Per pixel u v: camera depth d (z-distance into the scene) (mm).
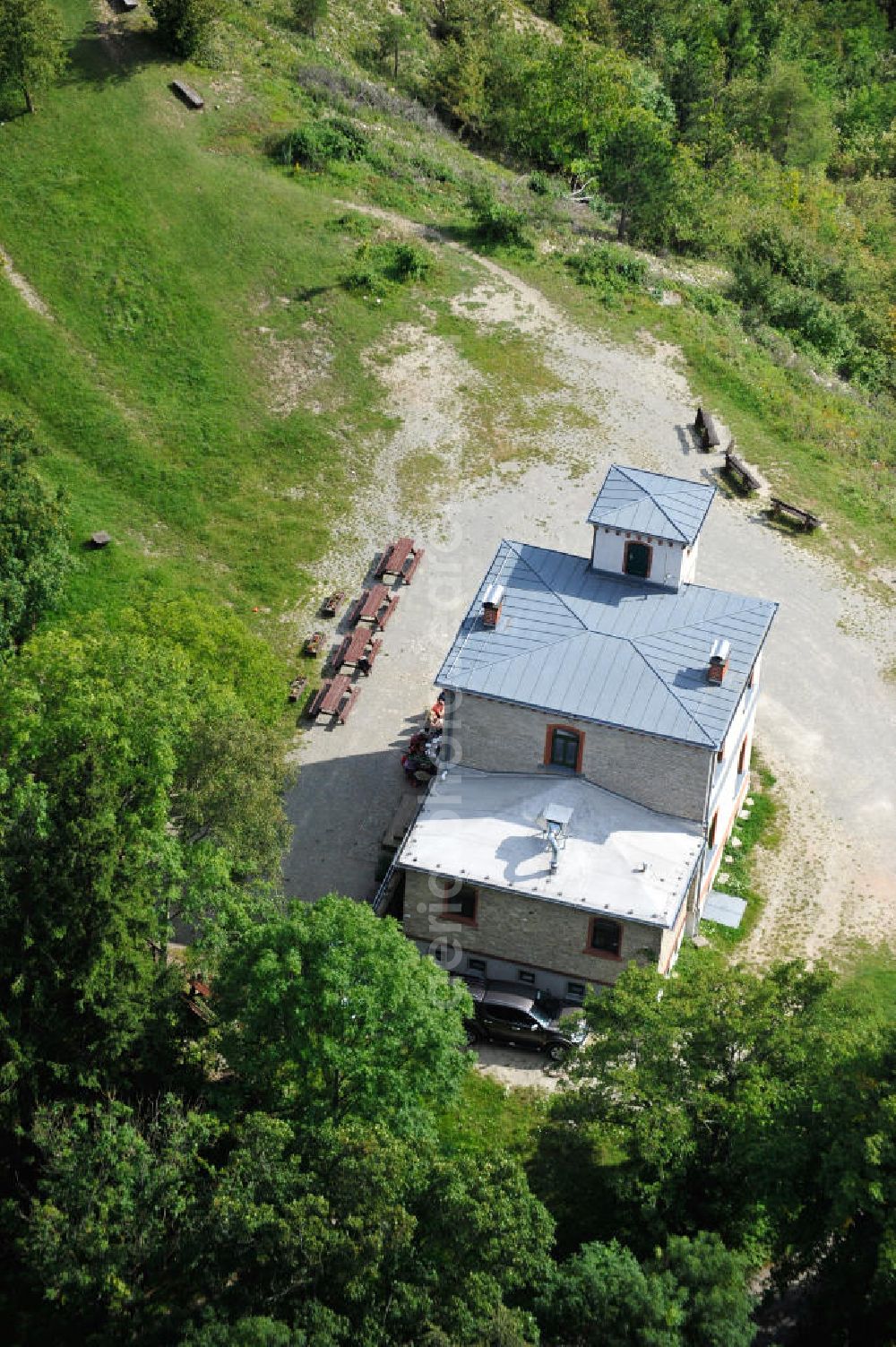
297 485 73688
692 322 86000
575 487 74188
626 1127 41938
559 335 83312
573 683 50906
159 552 69500
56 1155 38969
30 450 61719
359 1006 40438
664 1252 37844
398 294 83875
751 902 56062
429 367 80250
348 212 88000
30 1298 41719
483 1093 48531
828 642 67375
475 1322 34750
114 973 42875
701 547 71688
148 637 52562
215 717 49062
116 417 74875
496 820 51406
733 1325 35594
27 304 78750
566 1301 36219
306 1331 35031
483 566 69750
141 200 84062
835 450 79062
